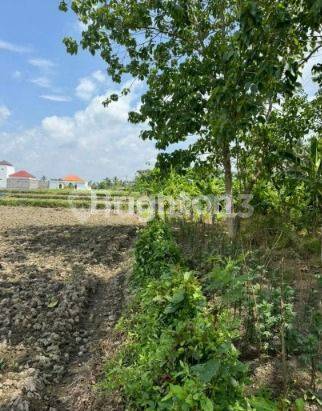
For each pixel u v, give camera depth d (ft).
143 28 35.12
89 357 15.97
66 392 13.56
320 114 34.65
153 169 41.60
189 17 32.55
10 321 18.83
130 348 13.58
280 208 30.22
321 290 19.66
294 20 17.33
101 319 19.80
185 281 11.30
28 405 12.26
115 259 32.53
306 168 27.43
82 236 42.29
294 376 13.05
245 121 20.99
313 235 29.68
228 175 34.12
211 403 7.30
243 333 15.25
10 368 14.80
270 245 27.20
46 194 110.83
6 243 38.32
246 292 15.56
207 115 31.22
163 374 9.66
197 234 34.68
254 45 16.78
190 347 9.09
